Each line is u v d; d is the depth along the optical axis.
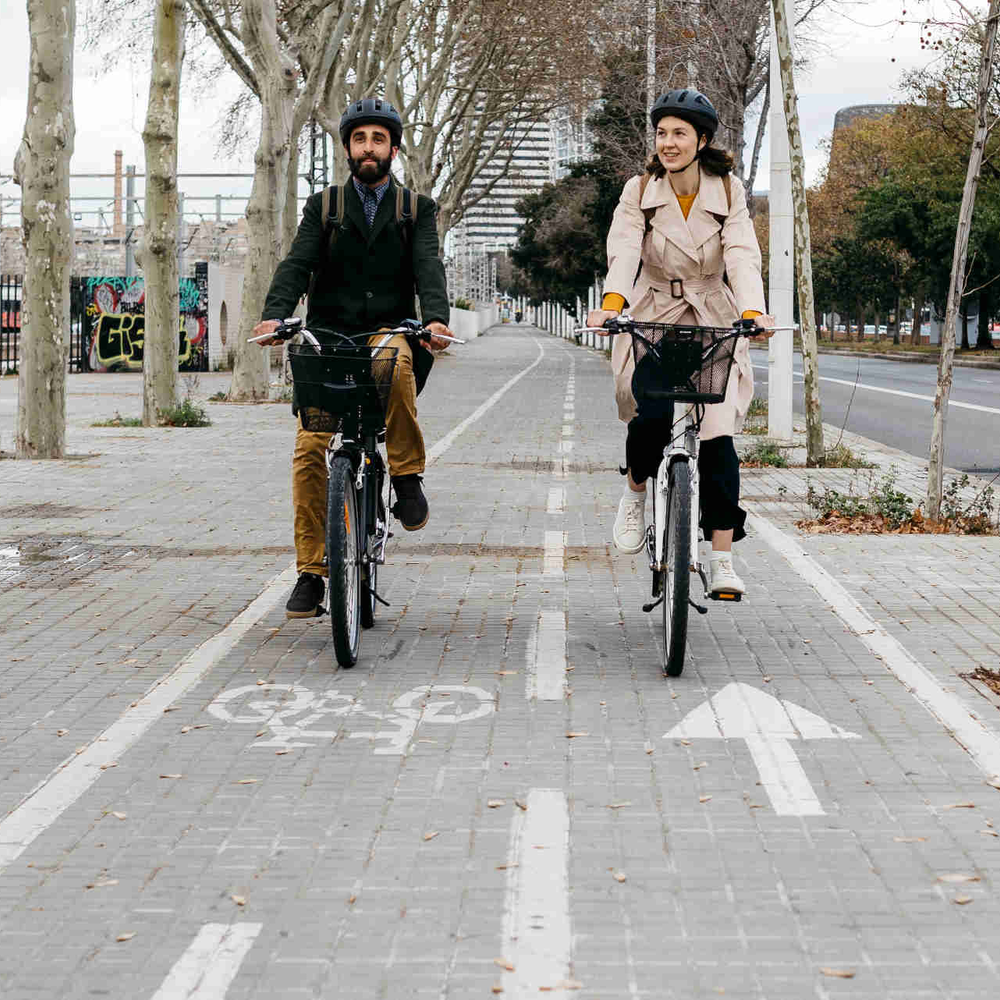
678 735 5.46
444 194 54.44
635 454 6.69
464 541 10.46
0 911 3.84
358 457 6.58
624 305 6.23
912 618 7.68
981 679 6.35
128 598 8.36
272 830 4.45
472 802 4.70
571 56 43.00
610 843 4.31
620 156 42.62
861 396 31.27
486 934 3.66
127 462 16.36
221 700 6.02
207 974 3.44
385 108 6.61
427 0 39.09
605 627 7.50
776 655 6.82
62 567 9.41
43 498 13.04
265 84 26.45
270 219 27.23
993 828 4.44
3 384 37.19
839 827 4.45
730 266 6.24
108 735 5.50
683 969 3.46
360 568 6.89
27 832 4.45
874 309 87.25
